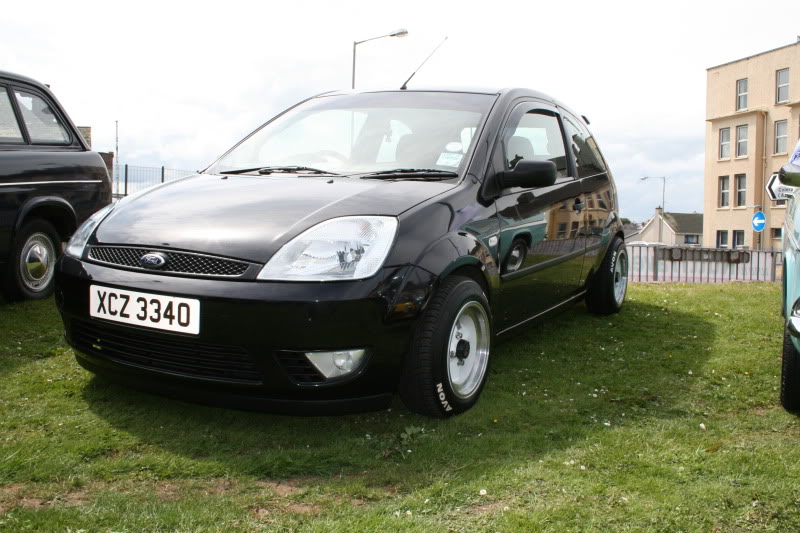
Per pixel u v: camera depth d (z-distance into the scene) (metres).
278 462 2.73
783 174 3.45
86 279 3.11
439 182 3.51
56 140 5.63
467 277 3.33
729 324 5.62
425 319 3.08
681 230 73.19
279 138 4.16
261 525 2.27
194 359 2.91
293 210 3.10
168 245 3.00
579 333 5.16
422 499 2.47
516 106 4.25
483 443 3.00
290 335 2.75
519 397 3.65
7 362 3.96
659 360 4.49
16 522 2.19
